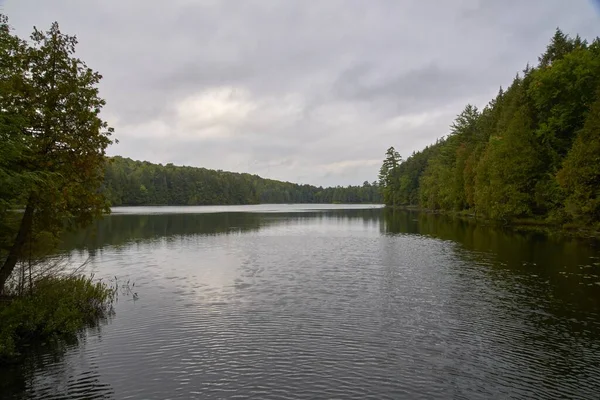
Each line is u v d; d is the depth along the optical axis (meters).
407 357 12.06
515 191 49.75
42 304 14.89
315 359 11.96
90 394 10.18
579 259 26.58
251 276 23.30
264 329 14.45
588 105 43.75
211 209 134.25
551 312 16.00
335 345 12.98
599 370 11.17
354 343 13.12
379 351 12.48
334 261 28.16
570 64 45.84
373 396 9.92
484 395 9.95
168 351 12.64
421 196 111.25
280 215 93.75
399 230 51.44
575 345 12.83
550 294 18.50
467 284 20.62
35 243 17.11
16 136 12.73
